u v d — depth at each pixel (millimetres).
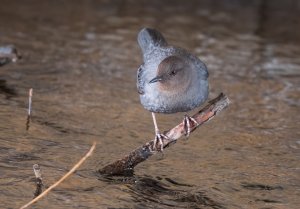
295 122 14148
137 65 17672
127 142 12266
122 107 14367
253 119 14180
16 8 22859
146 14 23656
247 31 22344
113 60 17906
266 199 10328
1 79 15367
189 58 10375
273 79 17328
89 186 10156
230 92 15938
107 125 13125
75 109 13906
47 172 10469
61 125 12812
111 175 10617
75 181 10266
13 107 13547
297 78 17609
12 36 19188
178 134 10359
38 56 17516
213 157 11883
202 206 9922
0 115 12953
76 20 21969
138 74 10734
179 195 10227
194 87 10211
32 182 10039
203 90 10336
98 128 12891
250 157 12023
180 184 10617
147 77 10492
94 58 17922
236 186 10719
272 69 18250
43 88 15062
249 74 17578
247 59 18984
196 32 21547
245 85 16594
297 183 10984
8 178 10086
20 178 10125
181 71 10102
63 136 12219
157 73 10156
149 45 11125
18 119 12859
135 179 10562
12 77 15586
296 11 25688
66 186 10062
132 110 14250
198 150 12172
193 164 11477
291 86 16844
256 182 10922
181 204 9938
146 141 12430
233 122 13891
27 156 11055
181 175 10961
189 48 19531
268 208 10008
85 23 21656
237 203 10125
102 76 16469
